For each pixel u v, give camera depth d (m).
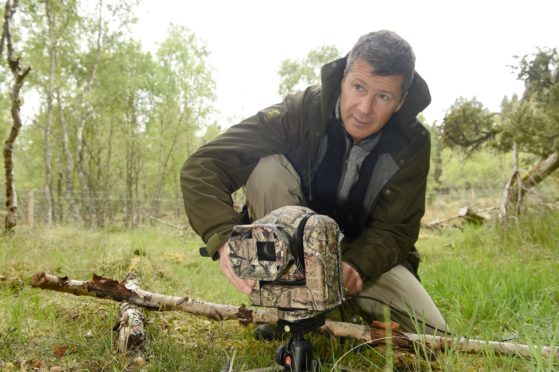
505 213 7.24
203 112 24.78
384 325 2.37
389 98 2.27
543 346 2.26
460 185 29.17
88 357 2.26
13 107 6.21
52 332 2.57
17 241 5.43
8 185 6.25
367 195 2.68
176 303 2.62
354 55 2.28
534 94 7.41
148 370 2.14
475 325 3.11
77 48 20.14
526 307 3.12
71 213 17.73
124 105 22.94
